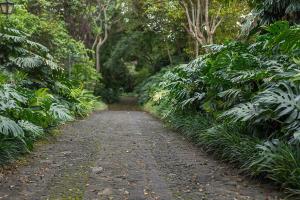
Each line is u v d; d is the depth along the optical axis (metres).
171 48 22.61
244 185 4.21
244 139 4.99
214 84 6.40
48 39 14.07
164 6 15.26
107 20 25.30
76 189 4.08
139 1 19.97
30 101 6.43
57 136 7.56
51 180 4.41
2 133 4.87
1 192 3.93
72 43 16.16
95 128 9.23
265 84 5.29
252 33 7.81
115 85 30.55
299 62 4.77
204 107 6.86
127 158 5.63
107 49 29.28
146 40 24.41
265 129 5.11
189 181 4.41
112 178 4.53
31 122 6.01
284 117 4.68
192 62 8.17
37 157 5.57
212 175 4.66
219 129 5.71
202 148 6.30
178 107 8.48
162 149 6.38
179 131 8.47
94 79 21.16
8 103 5.42
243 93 5.68
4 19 10.06
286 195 3.76
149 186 4.21
